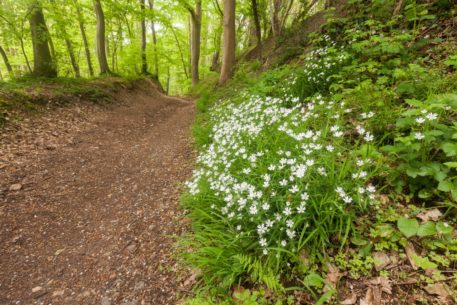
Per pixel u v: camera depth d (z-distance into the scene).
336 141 3.28
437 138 2.67
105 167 6.09
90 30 20.92
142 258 3.28
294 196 2.59
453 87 3.45
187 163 5.66
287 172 2.94
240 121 5.07
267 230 2.45
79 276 3.20
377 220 2.52
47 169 5.70
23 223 4.15
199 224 3.25
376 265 2.22
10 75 11.31
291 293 2.25
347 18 7.50
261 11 15.35
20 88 8.84
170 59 24.97
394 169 2.78
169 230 3.61
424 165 2.56
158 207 4.25
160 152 6.83
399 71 3.81
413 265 2.16
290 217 2.57
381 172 2.86
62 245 3.76
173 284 2.82
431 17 4.69
